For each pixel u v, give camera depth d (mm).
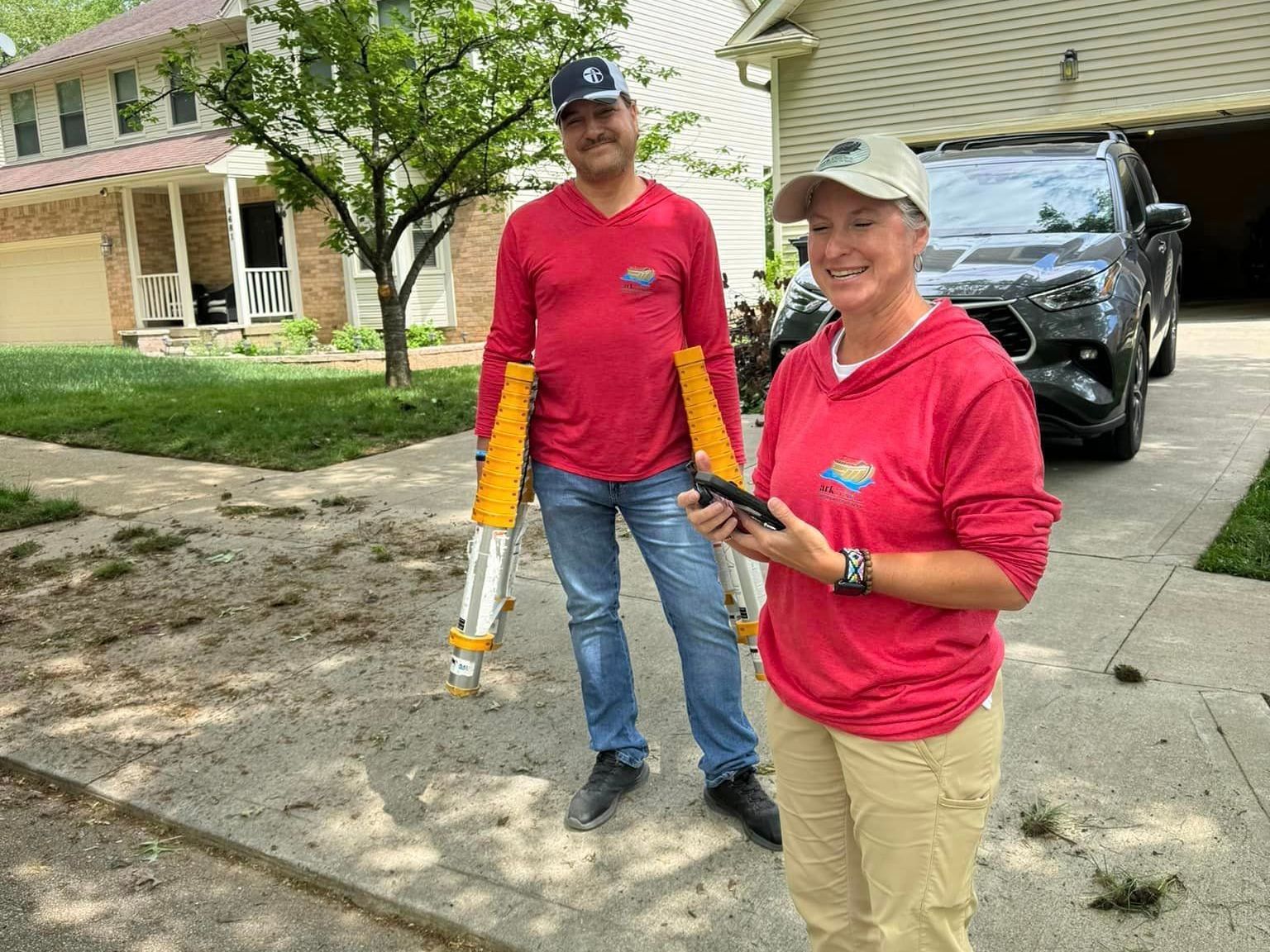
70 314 21766
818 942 1900
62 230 21141
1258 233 19406
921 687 1627
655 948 2295
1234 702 3145
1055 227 6160
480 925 2404
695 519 1685
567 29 9727
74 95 22188
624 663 2861
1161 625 3756
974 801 1670
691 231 2627
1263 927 2207
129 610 4523
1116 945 2186
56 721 3498
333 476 6918
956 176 6777
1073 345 5250
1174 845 2492
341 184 10562
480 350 16906
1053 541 4730
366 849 2711
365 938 2434
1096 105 12766
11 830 2932
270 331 18141
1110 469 5887
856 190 1543
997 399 1511
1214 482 5523
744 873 2549
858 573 1573
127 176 18375
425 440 8117
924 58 13500
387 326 10961
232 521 5871
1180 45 12188
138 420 8984
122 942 2438
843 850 1847
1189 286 20594
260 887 2637
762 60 14547
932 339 1573
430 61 10062
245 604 4539
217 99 9891
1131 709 3143
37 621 4422
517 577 4746
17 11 44344
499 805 2887
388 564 5023
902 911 1688
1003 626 3811
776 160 14664
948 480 1562
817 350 1771
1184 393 7988
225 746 3283
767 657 1852
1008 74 13117
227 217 20312
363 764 3139
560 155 10602
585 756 3137
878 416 1608
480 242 17297
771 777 2926
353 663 3871
